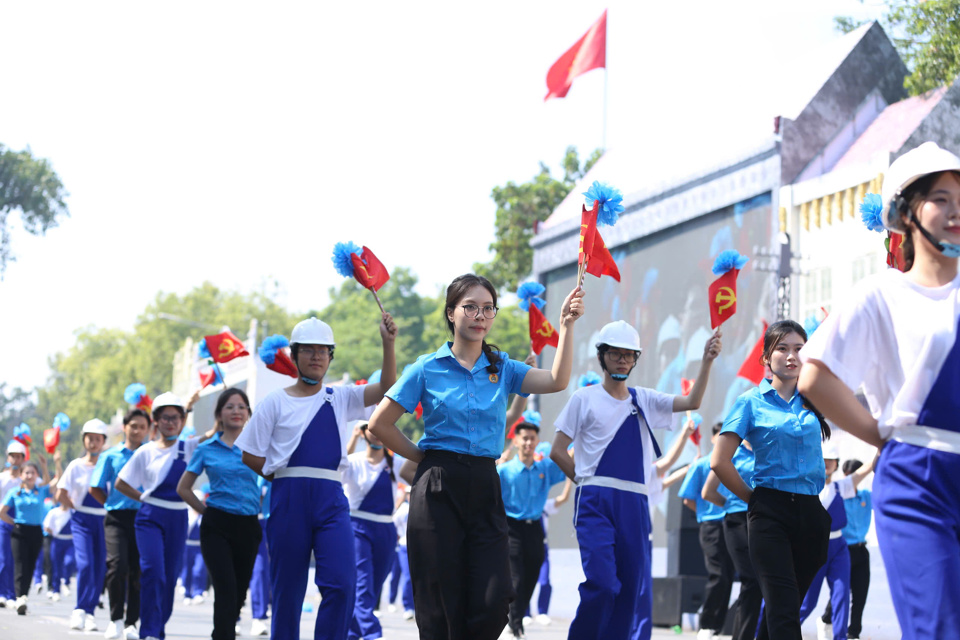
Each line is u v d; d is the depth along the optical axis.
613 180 23.12
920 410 3.41
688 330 19.14
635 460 7.48
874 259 15.69
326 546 6.93
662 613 15.16
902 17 17.36
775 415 6.57
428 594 5.18
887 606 13.48
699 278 19.00
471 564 5.20
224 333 10.30
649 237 20.47
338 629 6.81
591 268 6.47
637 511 7.42
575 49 26.17
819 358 3.53
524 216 37.41
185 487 8.34
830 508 10.68
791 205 17.22
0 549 14.97
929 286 3.52
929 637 3.20
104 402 85.75
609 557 7.24
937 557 3.26
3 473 15.83
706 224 18.97
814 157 17.55
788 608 6.32
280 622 6.97
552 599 20.14
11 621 12.54
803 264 17.12
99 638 10.54
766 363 6.79
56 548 17.83
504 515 5.32
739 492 6.69
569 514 20.75
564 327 5.50
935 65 16.69
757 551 6.47
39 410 101.00
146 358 82.06
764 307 17.36
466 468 5.25
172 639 10.90
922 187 3.54
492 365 5.45
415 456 5.50
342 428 7.16
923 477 3.36
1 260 48.81
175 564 9.61
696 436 11.89
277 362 8.54
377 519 10.18
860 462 12.55
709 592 11.89
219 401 8.42
